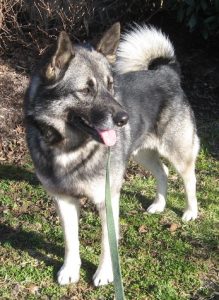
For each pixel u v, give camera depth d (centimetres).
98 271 159
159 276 162
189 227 184
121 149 154
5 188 201
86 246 173
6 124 231
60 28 265
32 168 214
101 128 142
